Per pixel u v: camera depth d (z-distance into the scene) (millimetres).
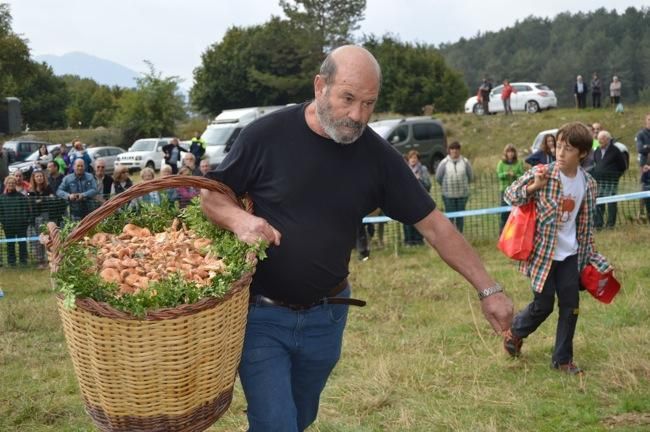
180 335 2541
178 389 2611
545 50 117312
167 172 10102
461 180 11922
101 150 30797
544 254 5133
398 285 8336
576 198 5086
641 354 5453
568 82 105062
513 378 5199
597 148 11734
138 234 3143
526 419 4512
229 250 2828
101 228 3229
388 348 5945
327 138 3041
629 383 4910
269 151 3037
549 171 5051
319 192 3041
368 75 2852
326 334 3221
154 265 2795
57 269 2607
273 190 3041
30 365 5836
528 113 33969
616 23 116312
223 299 2619
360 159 3092
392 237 12133
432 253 10844
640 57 101438
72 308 2553
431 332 6340
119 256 2832
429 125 23953
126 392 2588
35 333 6836
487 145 30531
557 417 4512
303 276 3070
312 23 54406
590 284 5191
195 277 2695
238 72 53812
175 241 3039
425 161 23656
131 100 45031
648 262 8812
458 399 4828
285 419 2961
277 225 3051
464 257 3244
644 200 11789
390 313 7027
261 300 3146
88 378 2656
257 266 3109
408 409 4656
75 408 4871
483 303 3217
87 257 2766
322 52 55094
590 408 4609
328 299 3188
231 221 2920
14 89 50312
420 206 3221
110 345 2529
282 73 55000
